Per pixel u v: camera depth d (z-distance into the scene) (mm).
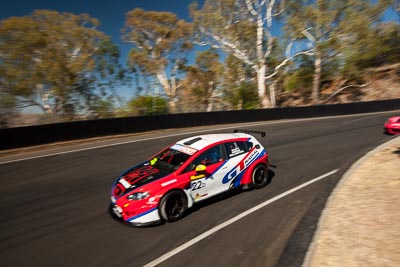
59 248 5238
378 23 34594
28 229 5941
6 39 23469
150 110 22984
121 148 12961
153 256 4930
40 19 26016
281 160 10453
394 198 6160
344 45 32969
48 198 7523
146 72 37688
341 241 4820
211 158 6777
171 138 15070
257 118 21469
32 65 24359
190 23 36812
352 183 7461
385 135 13953
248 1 31766
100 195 7609
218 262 4707
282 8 32844
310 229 5348
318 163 9891
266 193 7406
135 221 5711
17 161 11070
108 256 4973
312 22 33469
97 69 29031
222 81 38000
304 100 43281
